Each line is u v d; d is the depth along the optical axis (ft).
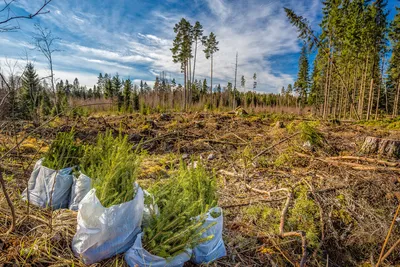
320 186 11.51
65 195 8.21
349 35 54.29
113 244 5.67
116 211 5.60
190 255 6.10
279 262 7.27
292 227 8.86
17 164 11.73
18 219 6.92
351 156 14.90
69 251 5.99
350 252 8.35
